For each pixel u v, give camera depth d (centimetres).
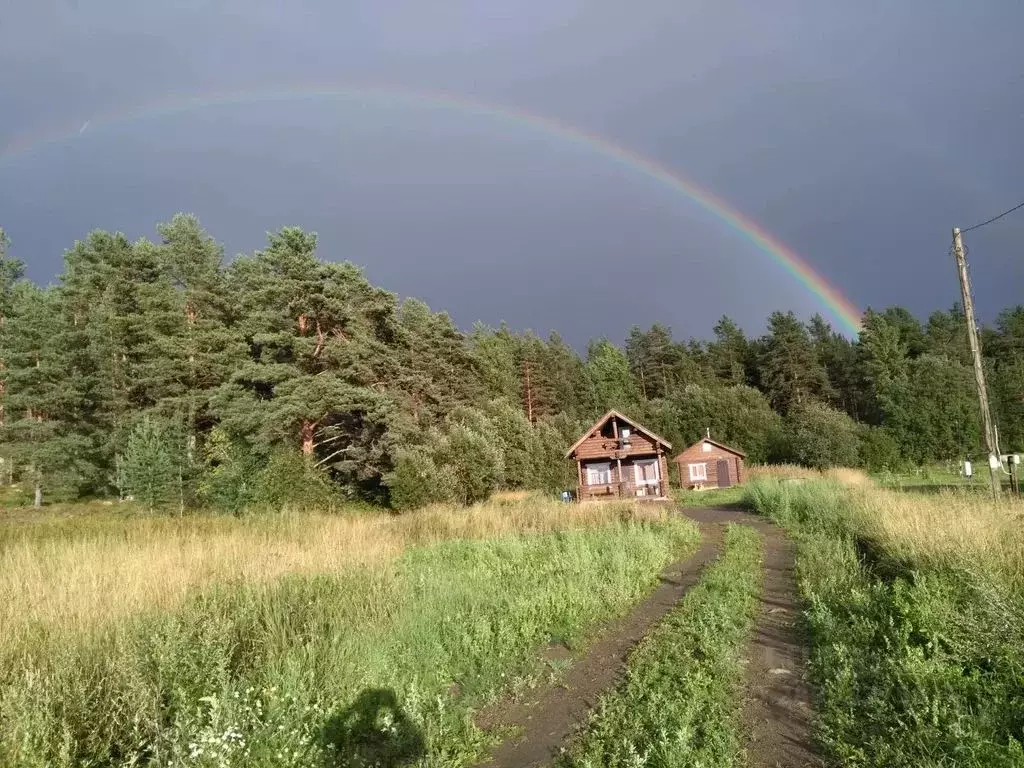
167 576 962
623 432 4028
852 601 855
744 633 793
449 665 729
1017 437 4703
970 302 1784
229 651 668
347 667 658
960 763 443
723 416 5988
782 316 8400
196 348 4081
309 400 3544
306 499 2858
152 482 2923
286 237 3822
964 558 834
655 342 8700
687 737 498
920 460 4781
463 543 1659
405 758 512
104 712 532
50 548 1359
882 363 7862
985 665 605
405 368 4328
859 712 546
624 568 1190
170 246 4503
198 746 472
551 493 4309
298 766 489
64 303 4381
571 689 657
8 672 591
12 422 4103
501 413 4638
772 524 2069
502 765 508
